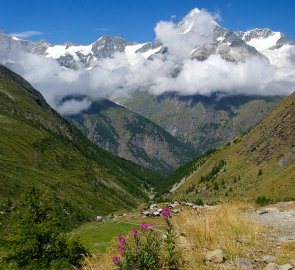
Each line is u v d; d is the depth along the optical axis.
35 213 31.30
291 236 14.55
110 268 11.66
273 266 10.98
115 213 45.41
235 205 24.44
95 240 29.22
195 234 13.90
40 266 27.55
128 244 12.12
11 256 29.30
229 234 14.12
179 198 28.02
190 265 11.40
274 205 27.70
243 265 11.38
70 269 24.09
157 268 10.82
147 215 31.23
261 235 14.66
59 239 28.88
